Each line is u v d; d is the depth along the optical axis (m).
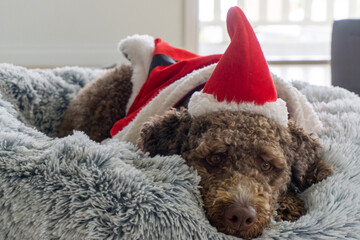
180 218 0.88
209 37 4.58
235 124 1.00
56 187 0.92
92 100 1.65
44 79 1.81
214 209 0.92
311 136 1.14
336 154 1.19
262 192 0.94
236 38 1.03
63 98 1.83
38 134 1.19
